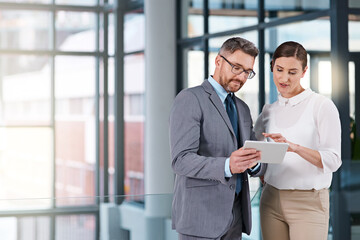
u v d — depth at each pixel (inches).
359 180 215.3
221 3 325.1
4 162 408.8
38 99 411.8
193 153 103.7
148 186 372.2
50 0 408.8
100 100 415.5
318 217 112.6
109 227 157.3
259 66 288.4
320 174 112.4
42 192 412.8
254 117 290.2
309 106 113.3
